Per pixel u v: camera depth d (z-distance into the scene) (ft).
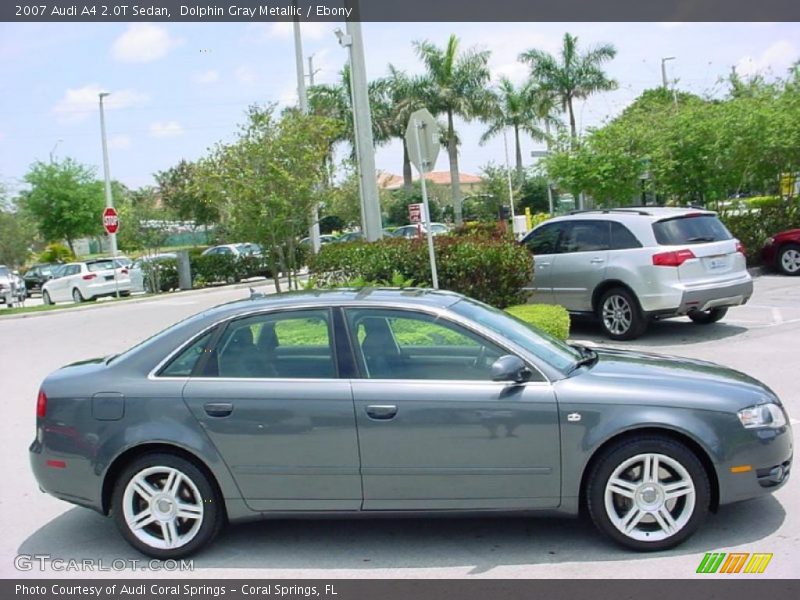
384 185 159.22
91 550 17.79
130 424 16.63
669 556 15.75
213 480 16.74
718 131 61.62
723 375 17.21
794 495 18.58
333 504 16.40
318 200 47.32
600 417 15.80
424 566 15.97
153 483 16.92
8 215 139.54
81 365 18.48
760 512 17.69
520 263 38.91
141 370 17.08
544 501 16.07
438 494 16.15
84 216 151.43
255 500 16.53
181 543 16.79
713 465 15.74
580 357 18.11
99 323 63.26
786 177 66.33
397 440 16.03
